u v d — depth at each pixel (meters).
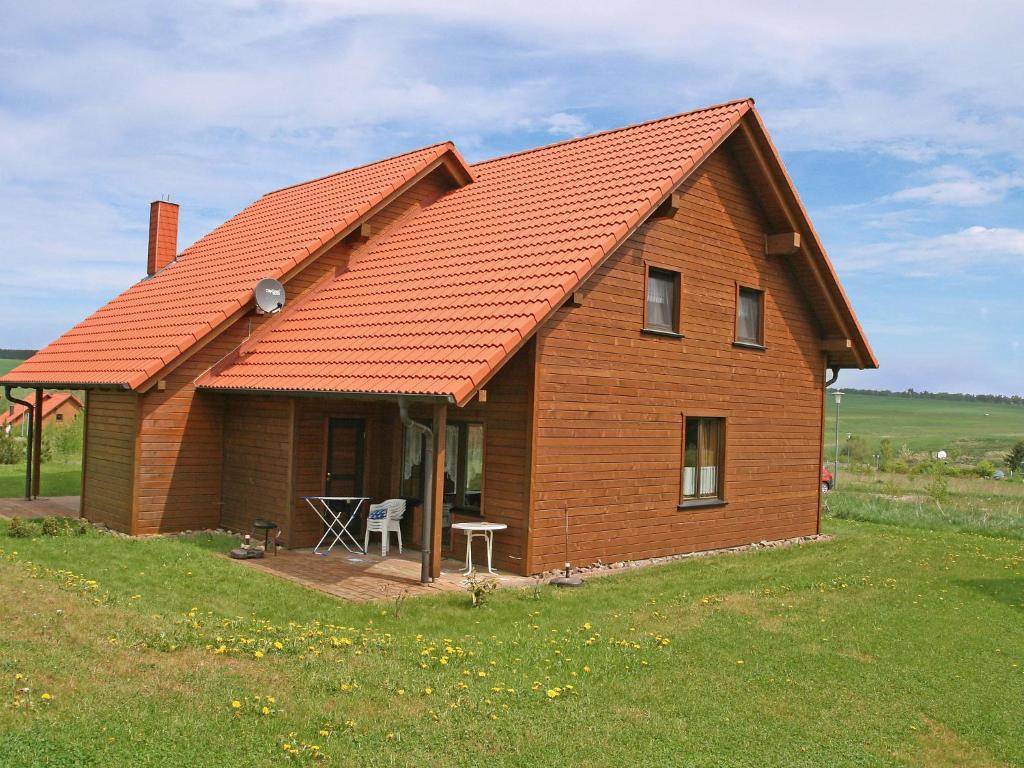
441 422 11.68
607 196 13.65
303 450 13.95
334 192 18.92
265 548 13.42
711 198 15.42
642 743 6.53
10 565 11.00
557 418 12.67
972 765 6.61
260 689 6.96
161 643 7.84
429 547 11.73
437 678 7.59
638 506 14.04
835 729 7.07
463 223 15.67
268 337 15.56
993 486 32.78
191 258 19.88
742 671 8.37
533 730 6.62
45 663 6.96
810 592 12.25
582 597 11.16
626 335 13.77
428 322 12.66
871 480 35.41
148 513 14.68
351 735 6.30
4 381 18.44
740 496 16.22
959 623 10.85
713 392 15.53
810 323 17.97
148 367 14.21
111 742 5.77
